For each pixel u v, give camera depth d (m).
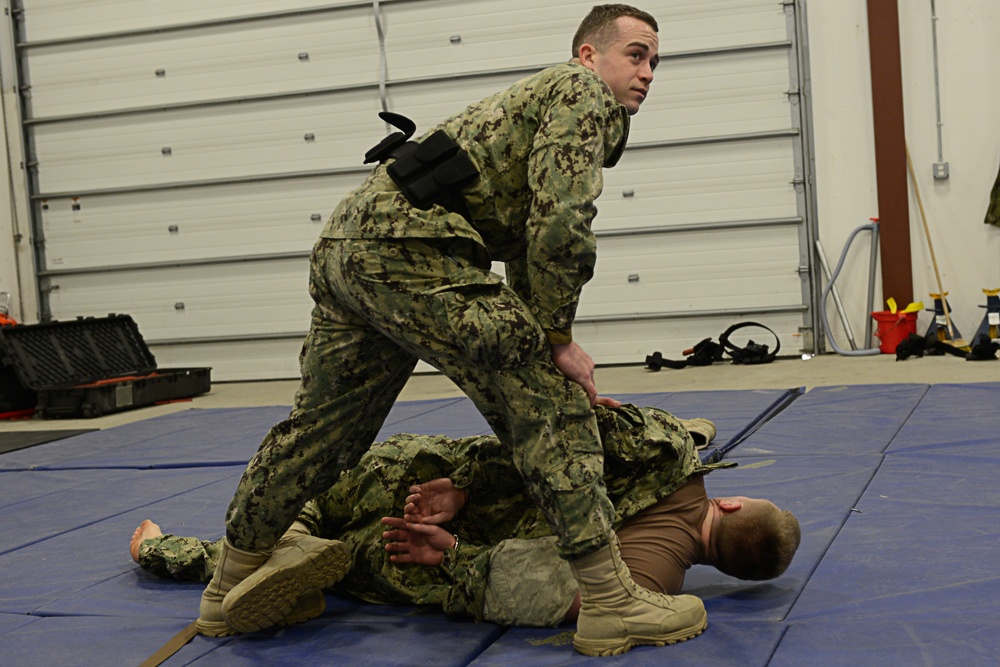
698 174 9.30
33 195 10.72
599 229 9.51
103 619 2.55
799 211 9.13
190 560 2.80
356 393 2.22
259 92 10.09
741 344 9.31
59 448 5.95
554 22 9.50
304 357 2.24
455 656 2.15
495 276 2.09
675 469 2.31
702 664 1.99
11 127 10.72
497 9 9.59
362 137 9.93
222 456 5.10
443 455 2.60
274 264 10.20
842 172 9.05
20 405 8.40
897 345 8.34
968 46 8.69
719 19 9.16
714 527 2.33
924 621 2.14
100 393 7.93
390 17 9.77
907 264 8.86
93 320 8.91
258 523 2.28
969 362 7.59
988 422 4.49
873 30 8.75
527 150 2.07
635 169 9.42
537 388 2.03
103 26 10.38
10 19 10.57
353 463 2.35
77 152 10.57
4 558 3.29
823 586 2.43
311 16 9.91
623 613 2.08
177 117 10.29
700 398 6.05
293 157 10.08
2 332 8.20
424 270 2.04
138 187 10.41
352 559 2.57
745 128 9.20
